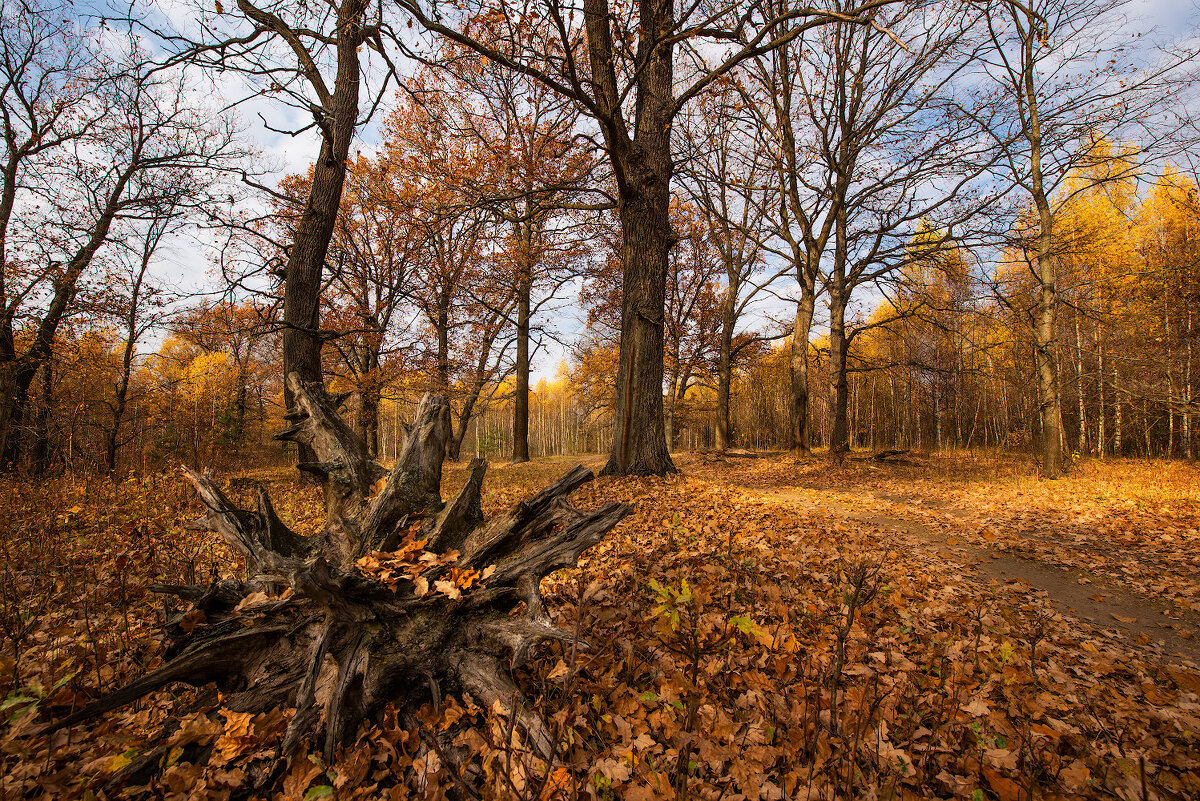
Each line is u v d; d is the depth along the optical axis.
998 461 18.58
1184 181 11.76
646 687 2.74
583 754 2.15
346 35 8.58
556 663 2.80
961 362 24.34
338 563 2.99
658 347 9.90
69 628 3.13
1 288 12.47
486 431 55.66
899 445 37.50
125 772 1.93
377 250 19.27
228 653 2.35
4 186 13.71
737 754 2.25
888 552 5.82
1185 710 2.92
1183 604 4.57
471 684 2.41
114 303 14.75
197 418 25.50
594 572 4.48
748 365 29.64
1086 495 9.60
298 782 1.97
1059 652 3.56
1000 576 5.45
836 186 18.00
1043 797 2.14
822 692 2.76
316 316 8.79
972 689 2.98
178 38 8.10
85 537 5.46
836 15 7.23
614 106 8.34
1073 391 19.23
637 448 9.86
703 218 24.00
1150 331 16.61
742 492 9.16
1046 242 13.20
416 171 14.09
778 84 15.12
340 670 2.22
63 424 12.95
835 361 17.91
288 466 22.25
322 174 8.66
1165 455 21.80
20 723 2.14
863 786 2.09
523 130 16.80
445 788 1.98
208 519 3.00
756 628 2.96
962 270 17.50
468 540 2.97
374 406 20.08
